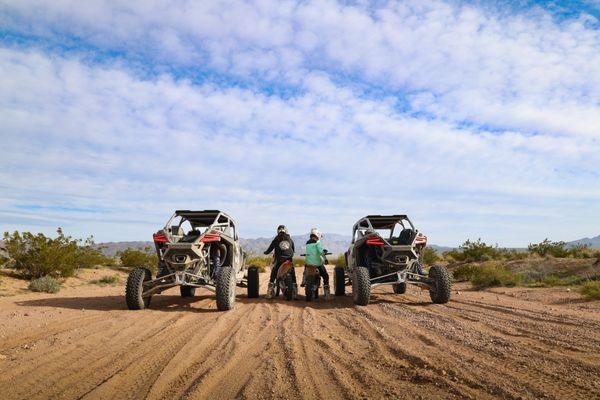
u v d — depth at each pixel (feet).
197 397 10.74
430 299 32.91
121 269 65.77
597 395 10.37
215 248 31.35
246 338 17.76
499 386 11.05
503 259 74.49
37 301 31.37
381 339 17.35
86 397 10.94
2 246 45.65
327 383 11.67
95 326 20.74
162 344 16.72
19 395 11.17
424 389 11.02
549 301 30.45
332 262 109.09
